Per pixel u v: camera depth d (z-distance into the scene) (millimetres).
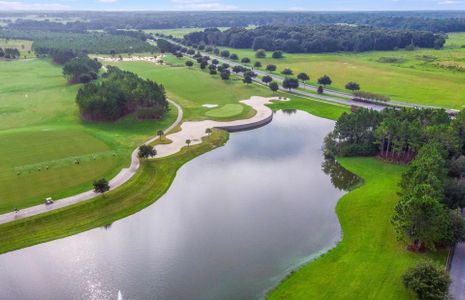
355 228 74750
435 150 84625
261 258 66125
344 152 111750
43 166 96938
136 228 75875
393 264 61844
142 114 140875
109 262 65125
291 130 140500
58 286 59250
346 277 59781
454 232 63281
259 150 119812
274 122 150625
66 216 76875
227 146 123375
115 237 72812
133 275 61656
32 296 57062
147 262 65000
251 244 70188
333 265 63312
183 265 64188
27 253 67688
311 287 58156
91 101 136500
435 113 113875
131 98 143875
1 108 153625
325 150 116750
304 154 116688
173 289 58531
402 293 55125
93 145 113000
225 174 101750
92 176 93250
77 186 87938
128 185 89188
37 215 75688
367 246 68188
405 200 67250
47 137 117750
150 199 87125
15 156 103000
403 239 65500
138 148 113812
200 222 77938
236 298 56688
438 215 61344
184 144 119312
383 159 107438
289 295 56750
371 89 192250
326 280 59469
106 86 148500
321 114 158500
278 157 114062
